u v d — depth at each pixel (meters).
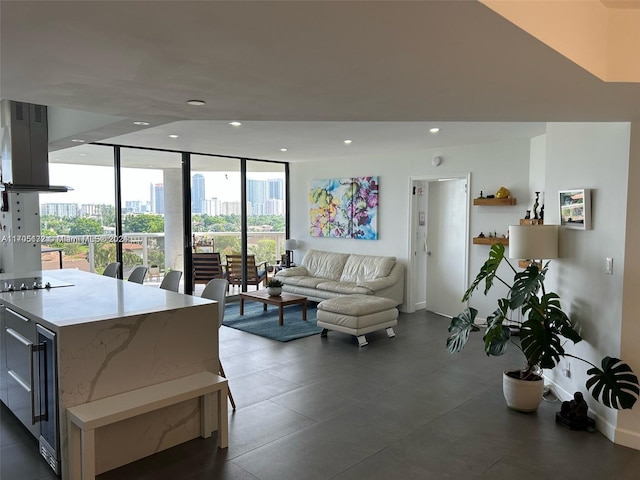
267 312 7.16
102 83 2.39
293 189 8.89
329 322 5.54
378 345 5.40
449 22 1.52
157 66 2.08
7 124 4.46
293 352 5.11
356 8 1.42
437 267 7.16
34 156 4.56
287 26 1.58
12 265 5.27
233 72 2.16
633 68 2.22
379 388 4.05
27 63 2.05
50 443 2.77
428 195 7.28
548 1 1.74
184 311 3.12
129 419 2.85
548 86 2.31
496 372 4.48
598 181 3.30
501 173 6.10
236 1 1.38
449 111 2.96
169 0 1.38
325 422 3.39
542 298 3.57
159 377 3.01
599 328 3.30
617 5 2.18
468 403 3.74
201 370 3.23
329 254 8.04
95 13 1.49
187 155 7.34
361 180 7.72
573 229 3.59
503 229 6.11
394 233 7.35
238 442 3.10
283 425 3.34
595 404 3.33
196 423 3.17
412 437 3.17
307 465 2.82
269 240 8.75
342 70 2.10
